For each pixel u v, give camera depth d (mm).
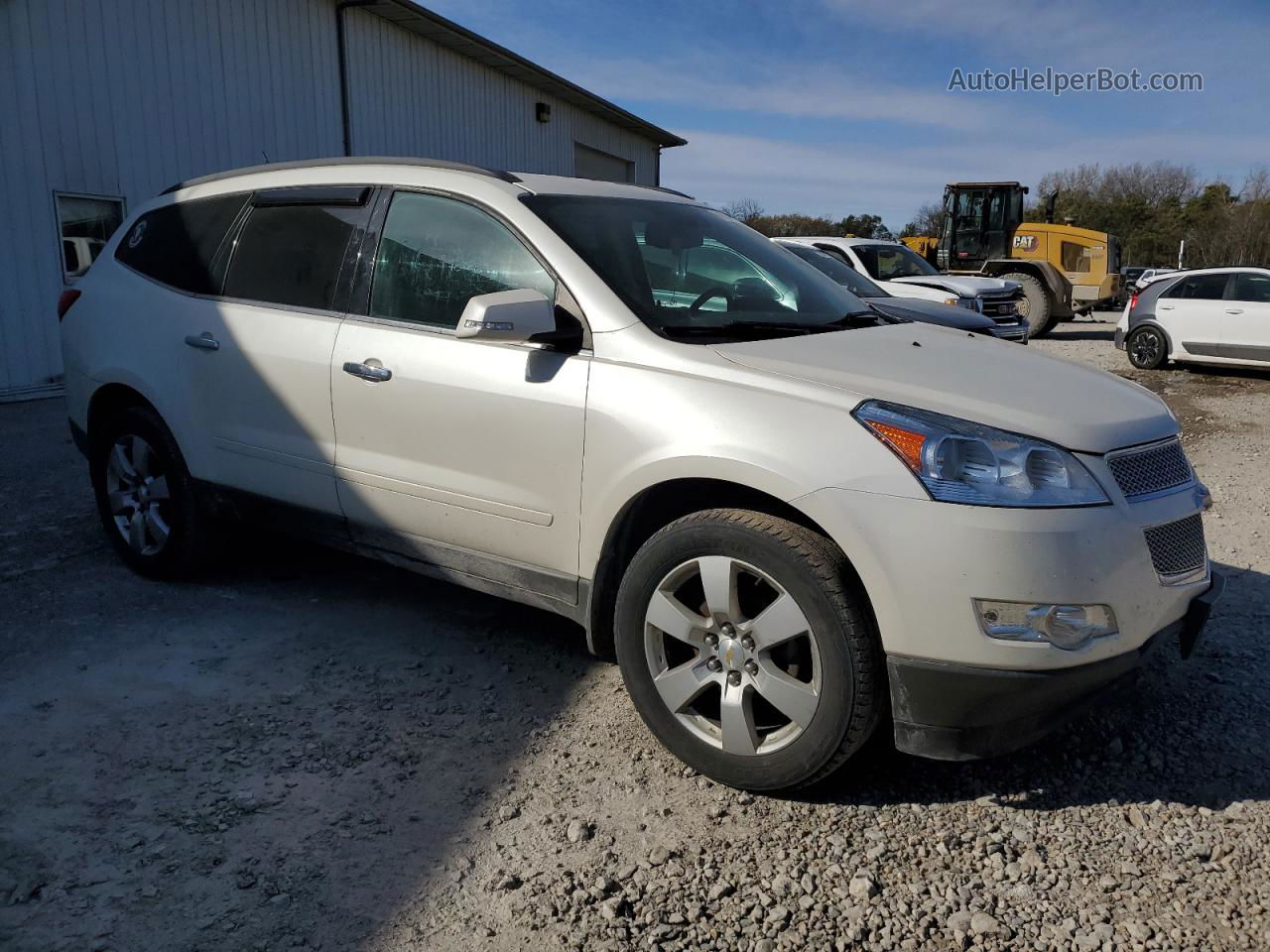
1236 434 9102
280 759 3027
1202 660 3822
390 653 3799
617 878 2510
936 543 2484
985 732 2604
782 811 2801
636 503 3002
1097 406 2854
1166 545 2742
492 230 3438
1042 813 2814
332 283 3791
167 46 10883
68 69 9906
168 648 3793
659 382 2934
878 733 3078
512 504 3248
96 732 3154
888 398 2715
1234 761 3104
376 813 2764
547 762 3049
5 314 9547
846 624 2592
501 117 17422
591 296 3160
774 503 2850
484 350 3307
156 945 2240
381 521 3635
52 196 9852
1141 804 2865
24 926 2281
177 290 4285
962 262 22266
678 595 2992
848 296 4102
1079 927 2354
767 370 2869
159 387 4230
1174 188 70375
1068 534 2494
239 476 4047
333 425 3684
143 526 4461
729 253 3857
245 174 4324
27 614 4098
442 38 15031
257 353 3879
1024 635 2482
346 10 13344
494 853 2602
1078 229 21547
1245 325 13281
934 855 2615
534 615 4207
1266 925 2361
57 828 2648
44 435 7945
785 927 2346
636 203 3830
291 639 3904
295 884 2461
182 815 2725
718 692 3059
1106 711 3412
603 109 20531
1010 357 3307
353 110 13664
